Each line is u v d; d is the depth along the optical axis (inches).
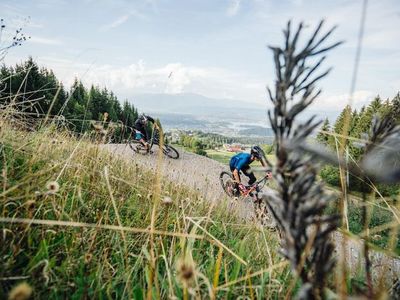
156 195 58.0
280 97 25.8
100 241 73.6
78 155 116.6
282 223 26.1
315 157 23.9
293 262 25.0
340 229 30.8
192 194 159.6
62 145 123.0
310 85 25.3
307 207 24.4
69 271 61.4
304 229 25.6
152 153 482.3
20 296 27.2
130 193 120.7
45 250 58.8
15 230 63.7
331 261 25.5
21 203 71.9
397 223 37.9
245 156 324.5
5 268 52.4
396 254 35.9
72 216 77.7
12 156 95.7
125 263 74.8
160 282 67.1
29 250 62.1
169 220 102.9
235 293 66.4
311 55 25.5
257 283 75.7
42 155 100.0
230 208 169.5
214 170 522.9
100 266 65.4
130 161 174.9
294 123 25.3
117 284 67.6
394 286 39.3
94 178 101.3
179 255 72.0
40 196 76.7
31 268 54.1
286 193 25.1
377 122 26.4
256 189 305.6
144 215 101.7
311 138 24.3
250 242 109.7
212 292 52.3
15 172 88.5
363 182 30.4
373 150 23.0
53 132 128.1
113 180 119.6
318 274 25.6
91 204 89.8
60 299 56.1
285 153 25.0
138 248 82.9
